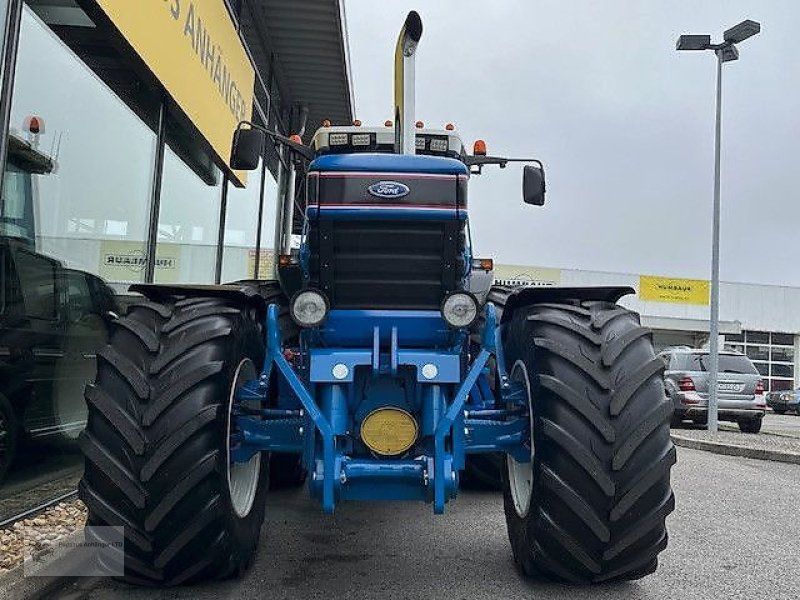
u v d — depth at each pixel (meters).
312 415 3.23
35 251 4.95
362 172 3.62
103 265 5.90
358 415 3.40
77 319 5.57
